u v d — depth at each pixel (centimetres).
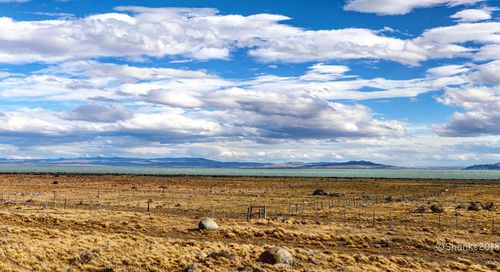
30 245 3406
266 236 4684
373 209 7756
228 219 6019
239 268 2992
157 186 14688
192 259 3244
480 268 3388
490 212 7200
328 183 18400
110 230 4888
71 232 4447
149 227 5147
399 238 4588
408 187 15800
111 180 18362
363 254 3912
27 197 9638
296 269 3080
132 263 3066
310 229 5231
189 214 6762
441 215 6775
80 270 2870
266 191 12938
